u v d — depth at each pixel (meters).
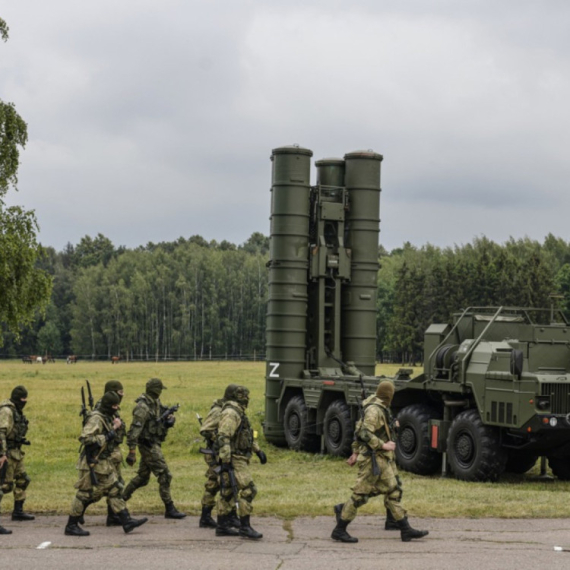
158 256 144.75
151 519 14.77
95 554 12.03
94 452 13.45
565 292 100.00
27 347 154.88
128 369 82.50
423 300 100.44
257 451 13.45
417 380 22.25
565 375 19.12
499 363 19.73
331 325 28.20
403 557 11.78
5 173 32.03
